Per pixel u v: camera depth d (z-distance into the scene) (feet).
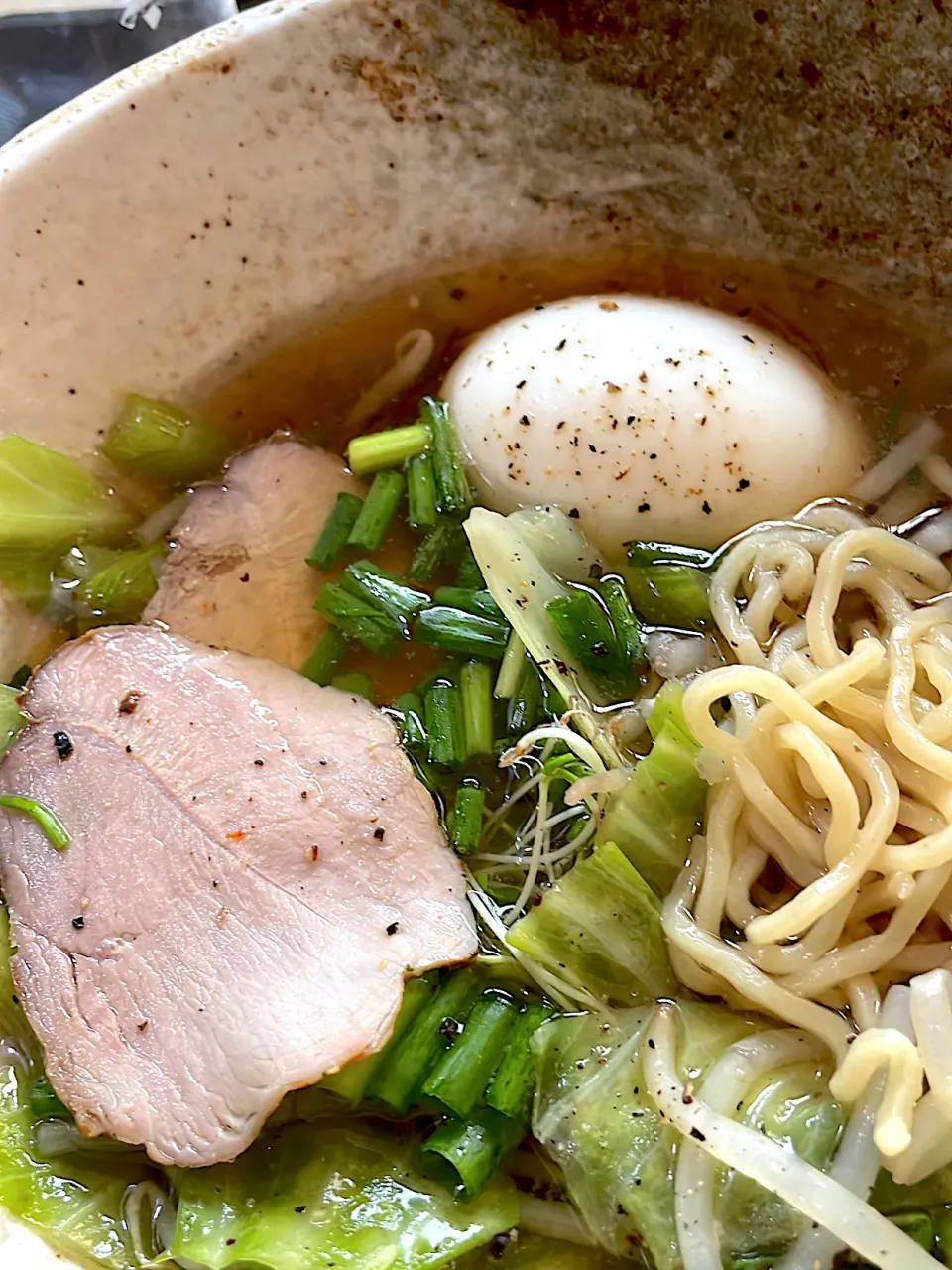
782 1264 0.31
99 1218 0.34
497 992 0.36
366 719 0.42
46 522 0.44
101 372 0.46
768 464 0.42
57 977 0.38
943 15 0.40
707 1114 0.32
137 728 0.42
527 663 0.41
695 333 0.44
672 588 0.42
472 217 0.48
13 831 0.41
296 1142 0.35
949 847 0.34
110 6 0.59
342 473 0.48
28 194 0.41
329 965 0.37
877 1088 0.32
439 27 0.43
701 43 0.43
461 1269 0.33
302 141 0.45
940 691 0.37
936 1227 0.31
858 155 0.44
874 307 0.48
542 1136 0.33
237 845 0.40
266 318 0.49
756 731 0.37
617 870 0.35
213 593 0.46
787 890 0.37
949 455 0.46
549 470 0.43
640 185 0.47
